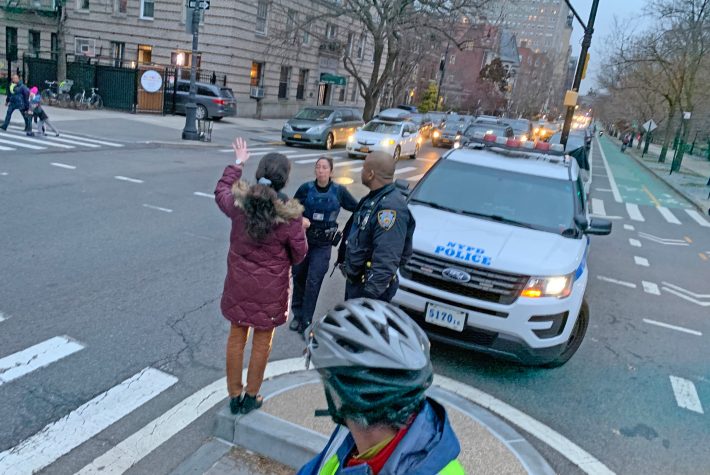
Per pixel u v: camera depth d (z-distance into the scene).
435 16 27.53
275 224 3.22
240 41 30.16
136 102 25.36
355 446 1.29
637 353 5.69
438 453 1.15
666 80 36.09
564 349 4.80
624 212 15.95
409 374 1.17
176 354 4.60
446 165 6.42
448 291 4.57
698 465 3.82
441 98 64.62
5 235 7.06
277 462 3.31
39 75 27.80
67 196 9.41
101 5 31.11
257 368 3.51
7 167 11.09
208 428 3.63
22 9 32.22
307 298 5.14
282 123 31.41
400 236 3.59
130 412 3.75
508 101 81.25
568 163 6.71
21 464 3.16
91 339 4.68
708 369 5.44
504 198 5.84
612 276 8.70
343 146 22.95
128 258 6.75
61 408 3.72
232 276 3.34
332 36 39.94
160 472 3.19
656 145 63.47
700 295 8.12
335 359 1.21
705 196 20.23
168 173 12.54
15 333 4.64
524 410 4.31
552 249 4.86
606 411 4.43
